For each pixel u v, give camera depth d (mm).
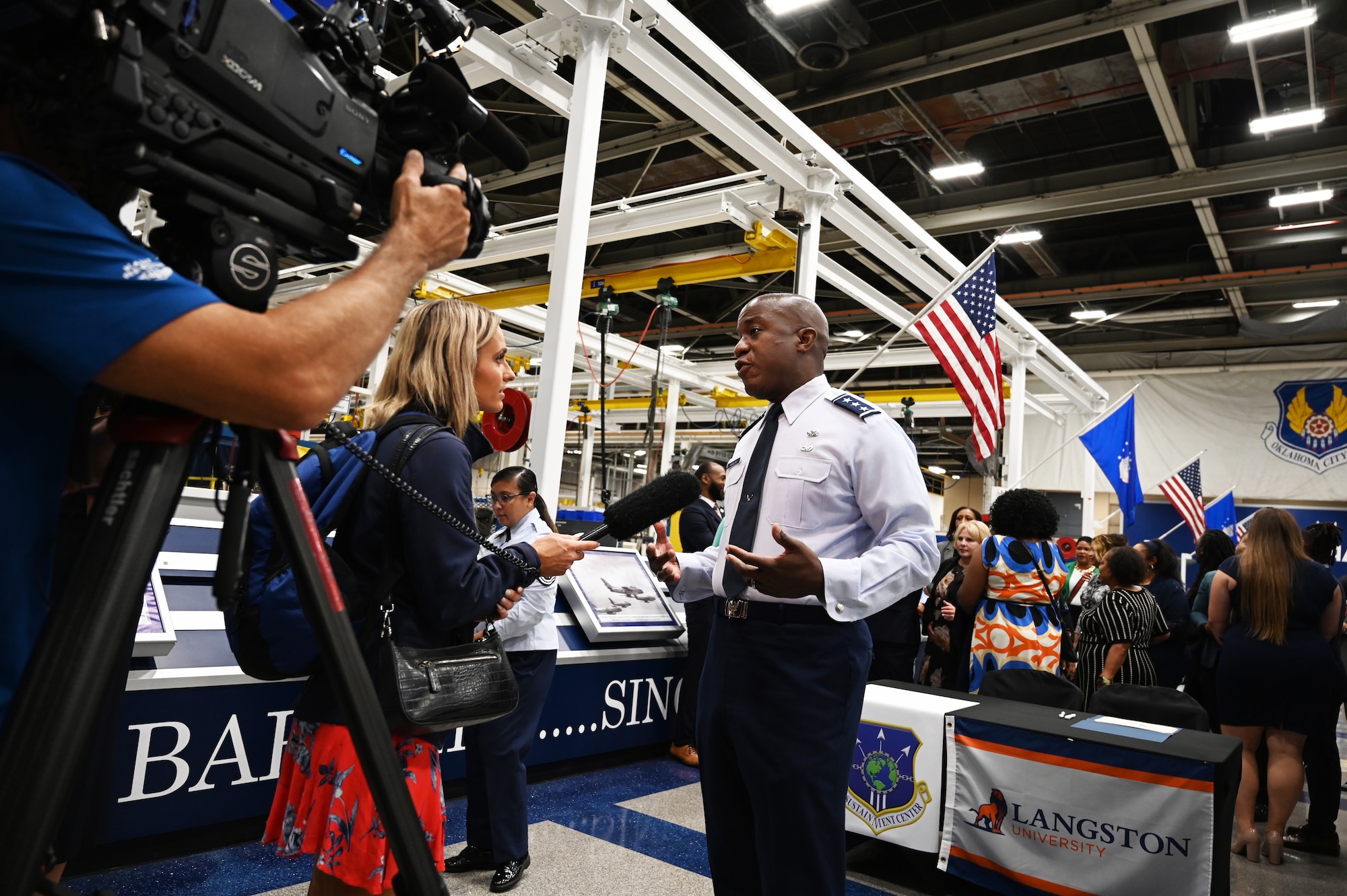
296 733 1338
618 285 7594
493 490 3006
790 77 7625
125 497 548
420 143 779
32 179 567
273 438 653
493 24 4145
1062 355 9492
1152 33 6742
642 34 4047
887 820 2924
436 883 623
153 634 2389
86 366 546
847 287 7066
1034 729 2656
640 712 4152
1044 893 2564
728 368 13984
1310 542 4277
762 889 1605
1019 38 6590
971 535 4598
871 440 1724
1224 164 7969
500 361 1680
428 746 1321
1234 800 2518
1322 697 3381
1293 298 11570
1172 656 4359
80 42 541
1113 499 16125
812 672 1631
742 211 5695
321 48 693
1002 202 8906
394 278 681
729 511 1973
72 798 1109
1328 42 6973
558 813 3330
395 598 1336
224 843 2656
